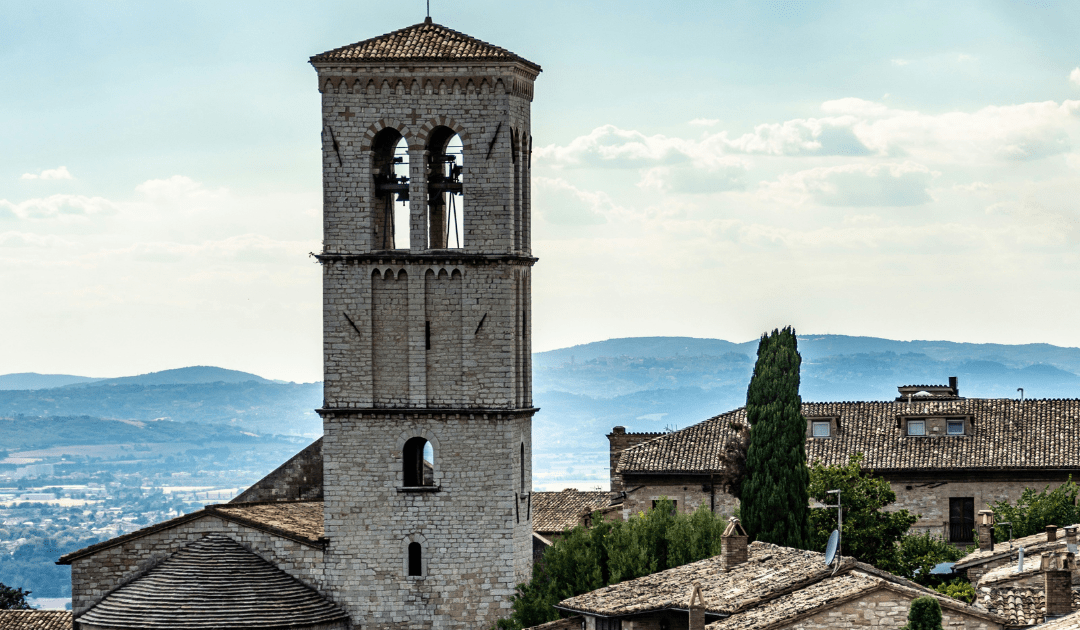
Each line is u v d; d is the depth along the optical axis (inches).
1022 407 6697.8
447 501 4726.9
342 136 4734.3
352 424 4739.2
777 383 5118.1
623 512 6569.9
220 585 4571.9
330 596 4726.9
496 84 4697.3
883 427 6688.0
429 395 4729.3
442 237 4982.8
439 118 4719.5
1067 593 3363.7
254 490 5851.4
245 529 4736.7
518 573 4776.1
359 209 4736.7
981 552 5032.0
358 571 4724.4
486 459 4719.5
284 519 4931.1
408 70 4714.6
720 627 3287.4
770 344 5172.2
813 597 3302.2
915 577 5083.7
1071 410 6648.6
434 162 4832.7
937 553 5315.0
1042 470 6323.8
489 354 4719.5
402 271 4726.9
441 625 4724.4
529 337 4926.2
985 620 3134.8
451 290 4724.4
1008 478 6373.0
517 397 4815.5
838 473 5433.1
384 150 4859.7
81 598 4724.4
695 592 3334.2
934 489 6422.2
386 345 4744.1
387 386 4739.2
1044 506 5679.1
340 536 4734.3
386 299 4736.7
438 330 4729.3
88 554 4719.5
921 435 6614.2
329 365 4749.0
